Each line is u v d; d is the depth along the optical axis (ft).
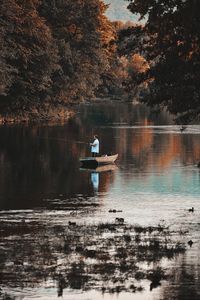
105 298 67.77
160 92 114.73
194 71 109.91
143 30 120.67
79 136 265.75
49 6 384.27
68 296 68.54
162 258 82.23
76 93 396.16
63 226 101.40
